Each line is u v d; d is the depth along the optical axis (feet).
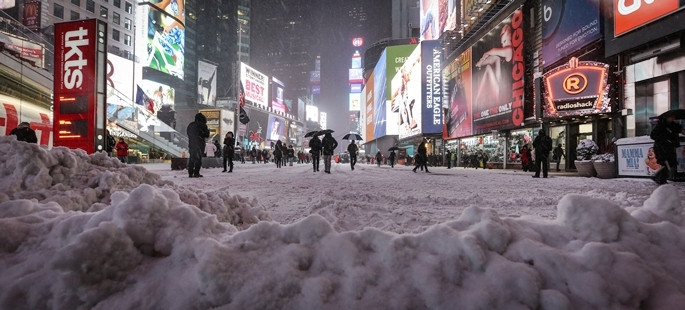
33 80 62.75
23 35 92.48
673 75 44.29
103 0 193.98
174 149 112.98
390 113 211.20
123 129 93.76
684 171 31.73
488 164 90.79
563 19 60.08
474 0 92.48
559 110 58.75
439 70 135.85
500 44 81.71
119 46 205.05
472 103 97.50
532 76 70.95
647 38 44.09
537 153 41.96
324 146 50.78
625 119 50.37
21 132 28.45
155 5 229.86
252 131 269.44
